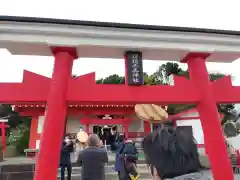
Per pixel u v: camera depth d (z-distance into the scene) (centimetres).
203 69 573
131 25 520
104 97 509
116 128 2356
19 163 1441
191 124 1409
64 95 492
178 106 1800
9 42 496
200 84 557
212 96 554
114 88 518
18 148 2377
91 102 512
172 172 134
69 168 833
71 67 531
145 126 2136
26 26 490
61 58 512
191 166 136
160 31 539
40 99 496
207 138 535
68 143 841
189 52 570
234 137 1488
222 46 590
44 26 495
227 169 507
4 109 3056
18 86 496
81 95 503
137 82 521
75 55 534
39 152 453
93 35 514
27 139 2433
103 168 524
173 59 614
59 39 506
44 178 435
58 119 471
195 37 562
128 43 532
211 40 575
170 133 146
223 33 570
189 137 145
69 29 504
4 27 484
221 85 587
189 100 546
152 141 146
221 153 515
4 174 1168
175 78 555
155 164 139
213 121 533
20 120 3080
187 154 138
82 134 1573
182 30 548
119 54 567
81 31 507
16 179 1083
